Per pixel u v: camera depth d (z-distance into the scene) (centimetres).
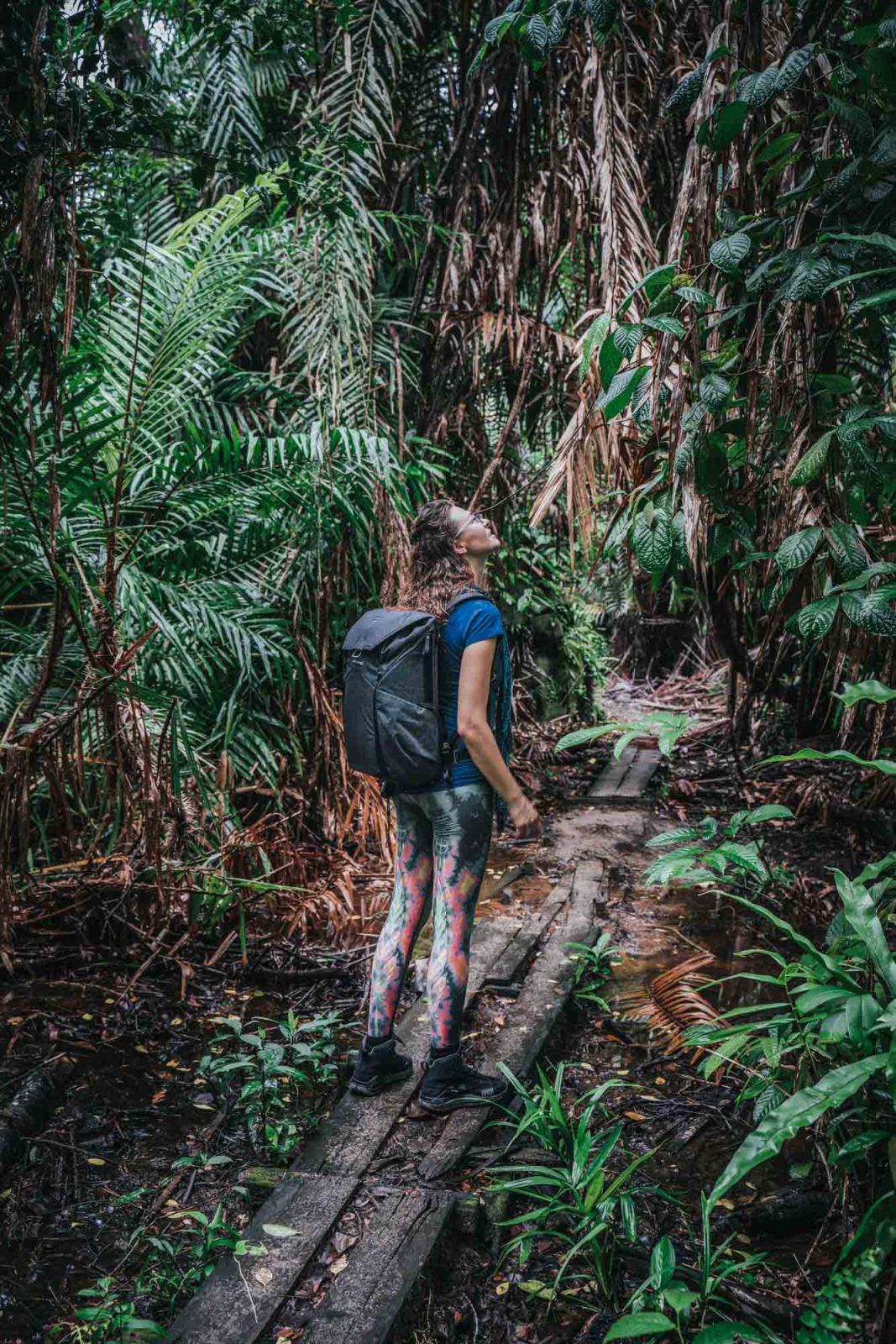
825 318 291
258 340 551
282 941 376
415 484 486
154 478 360
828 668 369
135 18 458
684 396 286
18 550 349
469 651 256
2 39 220
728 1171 160
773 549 317
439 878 270
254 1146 261
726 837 234
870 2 273
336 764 461
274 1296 202
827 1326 161
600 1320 205
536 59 291
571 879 477
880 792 502
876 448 291
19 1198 236
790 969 221
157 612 375
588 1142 228
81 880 362
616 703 946
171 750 354
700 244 313
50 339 249
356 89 474
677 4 446
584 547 427
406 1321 201
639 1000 351
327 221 430
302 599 478
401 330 549
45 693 354
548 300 540
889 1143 179
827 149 285
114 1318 195
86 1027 311
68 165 241
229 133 487
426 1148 255
